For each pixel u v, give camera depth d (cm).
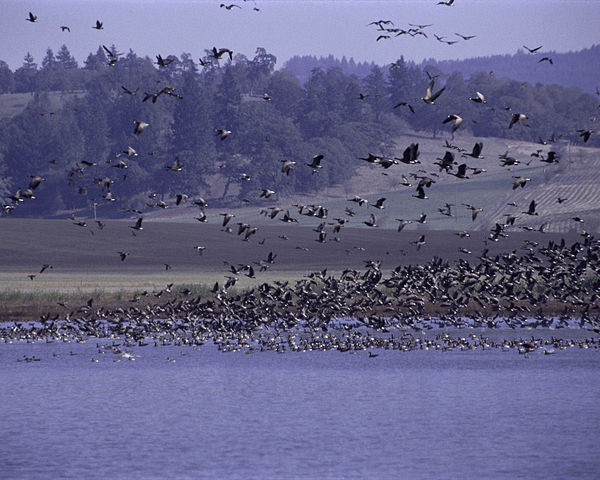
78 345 5788
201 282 9588
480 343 5791
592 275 7038
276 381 4584
